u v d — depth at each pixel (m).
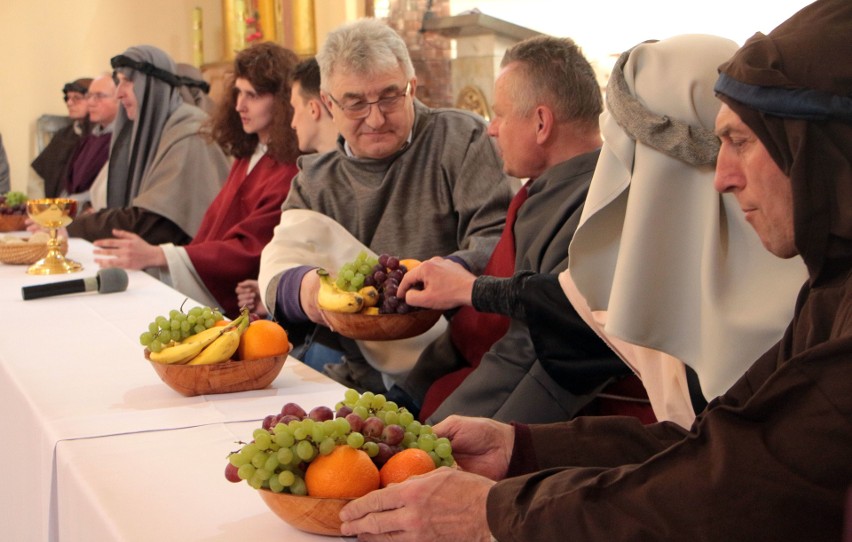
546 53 2.18
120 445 1.45
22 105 7.64
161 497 1.25
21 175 7.69
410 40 4.59
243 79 3.64
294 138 3.62
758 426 0.96
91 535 1.24
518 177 2.30
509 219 2.24
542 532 1.02
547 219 2.09
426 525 1.07
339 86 2.63
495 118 2.26
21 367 1.93
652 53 1.70
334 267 2.71
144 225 4.54
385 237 2.73
